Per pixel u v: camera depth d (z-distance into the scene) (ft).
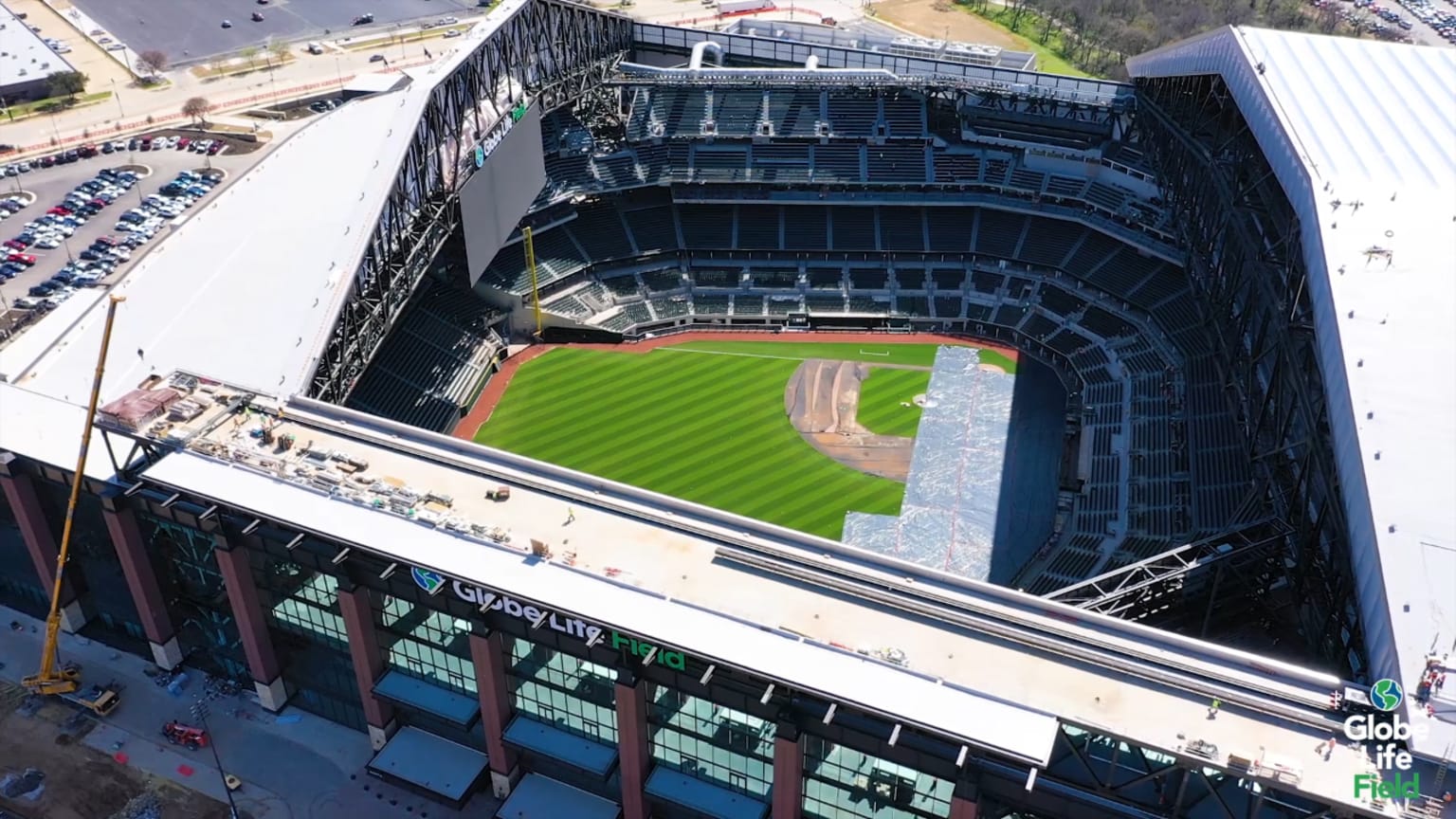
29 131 655.76
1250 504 322.14
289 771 286.25
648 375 465.47
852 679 222.48
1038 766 204.03
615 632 237.86
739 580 251.19
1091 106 481.05
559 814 270.46
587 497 275.80
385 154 393.29
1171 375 421.18
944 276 506.89
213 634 309.63
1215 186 370.94
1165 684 223.10
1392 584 222.89
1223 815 214.48
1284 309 304.09
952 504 388.98
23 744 291.38
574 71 499.10
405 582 263.08
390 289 384.68
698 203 522.06
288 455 287.48
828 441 424.05
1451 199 294.25
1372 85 342.03
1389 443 243.81
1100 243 491.31
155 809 274.98
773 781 249.75
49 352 341.21
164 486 274.57
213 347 335.67
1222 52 372.79
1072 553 359.05
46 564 311.68
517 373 466.29
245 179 427.74
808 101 525.75
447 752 285.02
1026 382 456.45
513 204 456.04
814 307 501.15
